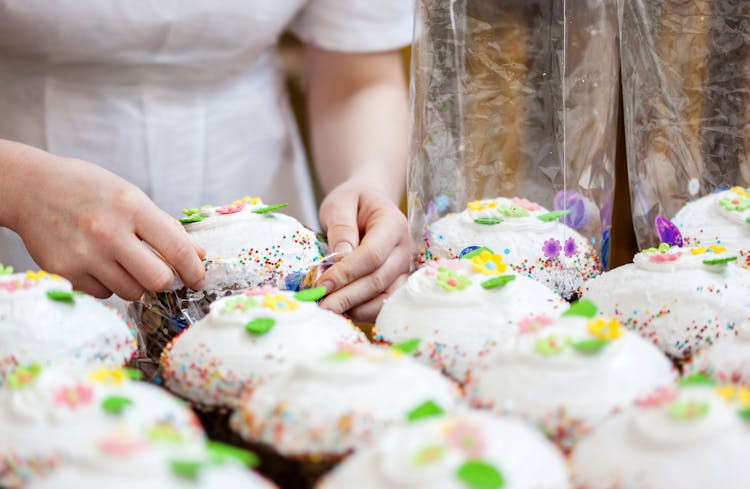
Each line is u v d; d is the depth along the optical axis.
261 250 1.46
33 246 1.30
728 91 1.46
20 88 1.67
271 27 1.76
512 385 0.93
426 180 1.47
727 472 0.74
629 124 1.50
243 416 0.94
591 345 0.94
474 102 1.44
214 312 1.15
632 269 1.30
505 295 1.20
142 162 1.73
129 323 1.30
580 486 0.78
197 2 1.64
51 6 1.55
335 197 1.57
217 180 1.82
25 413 0.82
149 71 1.70
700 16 1.43
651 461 0.76
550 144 1.43
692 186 1.50
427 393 0.91
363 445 0.86
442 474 0.70
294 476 0.92
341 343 1.01
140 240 1.29
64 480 0.69
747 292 1.23
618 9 1.41
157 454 0.70
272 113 1.91
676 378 0.99
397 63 1.93
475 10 1.40
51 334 1.12
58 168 1.29
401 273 1.46
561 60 1.38
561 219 1.43
